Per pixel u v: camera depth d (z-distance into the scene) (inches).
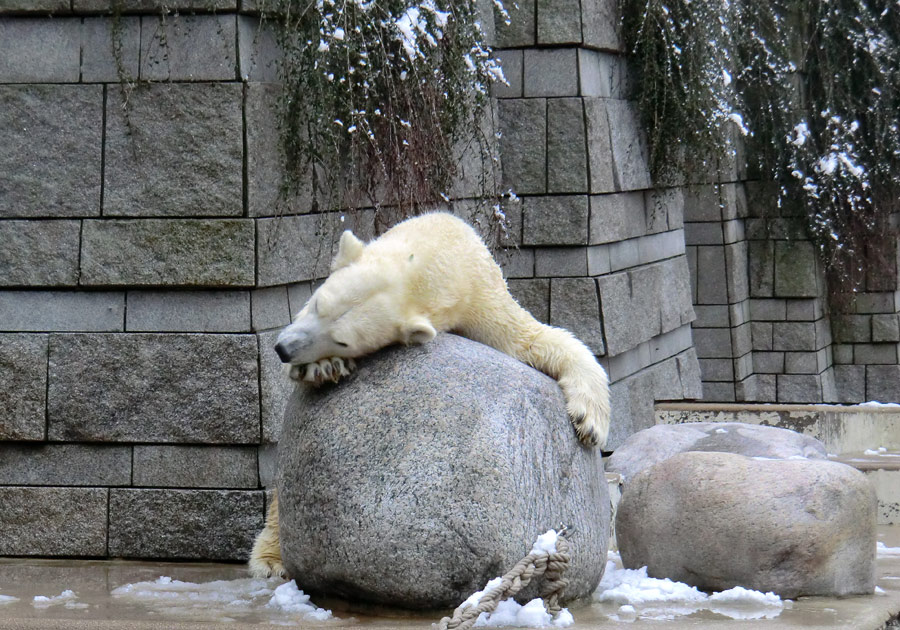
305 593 263.6
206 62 332.5
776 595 274.7
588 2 476.7
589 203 473.7
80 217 339.6
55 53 338.6
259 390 335.6
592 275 479.5
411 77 372.2
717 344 799.7
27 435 344.8
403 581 241.0
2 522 348.2
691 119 525.7
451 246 262.7
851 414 522.3
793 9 792.9
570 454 257.6
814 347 820.0
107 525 343.6
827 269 831.7
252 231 332.5
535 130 476.7
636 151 522.0
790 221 817.5
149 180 335.9
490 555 239.9
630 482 307.6
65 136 339.0
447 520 239.8
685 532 287.1
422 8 381.4
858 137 809.5
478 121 428.8
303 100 347.3
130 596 276.1
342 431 247.8
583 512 257.9
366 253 253.0
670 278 563.2
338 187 364.2
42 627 228.4
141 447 343.0
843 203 809.5
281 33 346.3
